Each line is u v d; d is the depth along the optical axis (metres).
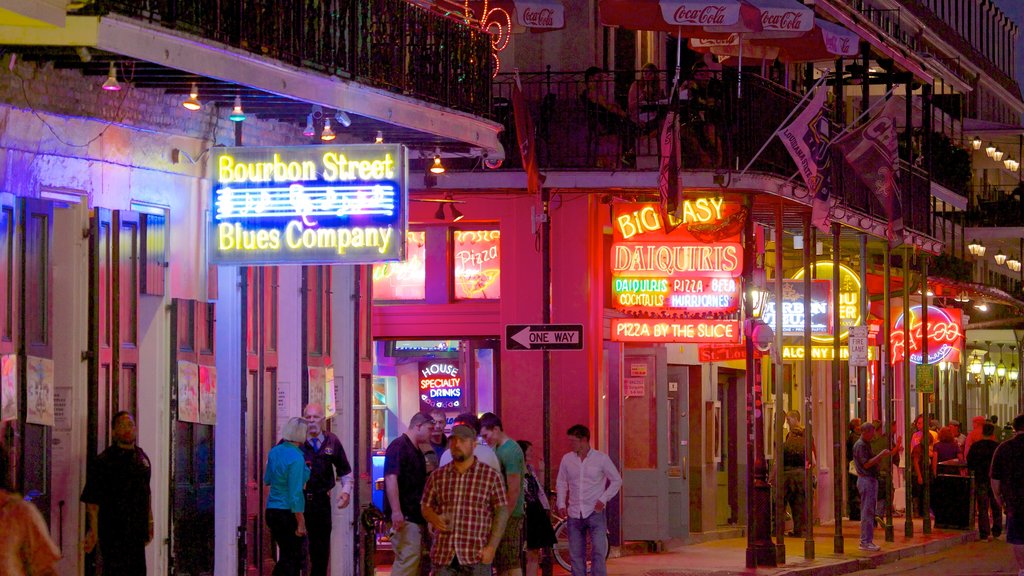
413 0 28.98
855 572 41.53
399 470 28.16
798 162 37.72
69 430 22.55
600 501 32.38
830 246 54.59
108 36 19.56
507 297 39.06
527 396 39.22
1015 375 103.62
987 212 86.38
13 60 21.00
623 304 38.88
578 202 39.44
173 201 25.52
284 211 24.95
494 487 25.16
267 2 23.14
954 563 44.22
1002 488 32.94
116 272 23.69
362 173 24.81
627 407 43.12
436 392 39.88
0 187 21.08
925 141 55.16
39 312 22.31
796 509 50.03
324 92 24.47
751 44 41.19
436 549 25.16
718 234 38.69
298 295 30.33
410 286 39.59
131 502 22.53
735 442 50.97
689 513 46.06
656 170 37.31
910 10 78.00
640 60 44.34
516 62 40.91
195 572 25.94
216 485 27.44
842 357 54.12
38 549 15.60
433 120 27.98
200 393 26.17
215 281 26.19
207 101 25.41
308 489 28.69
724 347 45.38
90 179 23.36
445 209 39.03
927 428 53.84
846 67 49.41
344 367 32.28
